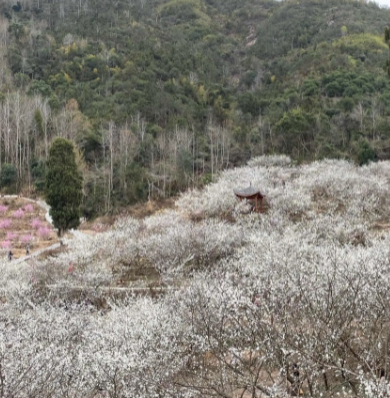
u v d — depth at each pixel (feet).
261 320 31.83
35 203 130.82
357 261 44.01
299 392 29.27
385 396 23.08
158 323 38.29
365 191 94.22
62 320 44.73
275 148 171.42
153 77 219.41
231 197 100.89
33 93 185.68
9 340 37.14
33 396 27.30
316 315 30.60
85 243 77.77
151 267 71.41
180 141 161.17
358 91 198.90
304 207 91.71
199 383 32.35
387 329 32.17
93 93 198.39
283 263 47.70
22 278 62.39
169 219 90.63
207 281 43.39
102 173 143.74
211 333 33.53
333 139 168.66
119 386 30.76
